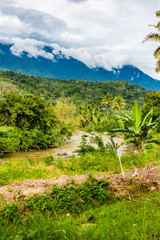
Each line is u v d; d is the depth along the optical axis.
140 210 4.48
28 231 3.31
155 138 8.58
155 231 3.38
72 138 39.34
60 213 4.67
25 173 9.77
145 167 10.57
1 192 5.73
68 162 12.55
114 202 5.50
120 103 67.06
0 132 25.09
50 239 3.15
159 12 19.56
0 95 63.44
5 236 3.11
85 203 5.29
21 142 24.86
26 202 4.96
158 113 27.72
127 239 3.11
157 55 21.08
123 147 25.62
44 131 30.42
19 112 27.03
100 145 17.11
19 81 176.62
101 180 6.75
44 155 21.92
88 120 63.41
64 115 42.03
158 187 6.86
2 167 11.44
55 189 5.64
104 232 3.33
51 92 178.38
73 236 3.16
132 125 8.41
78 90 176.88
